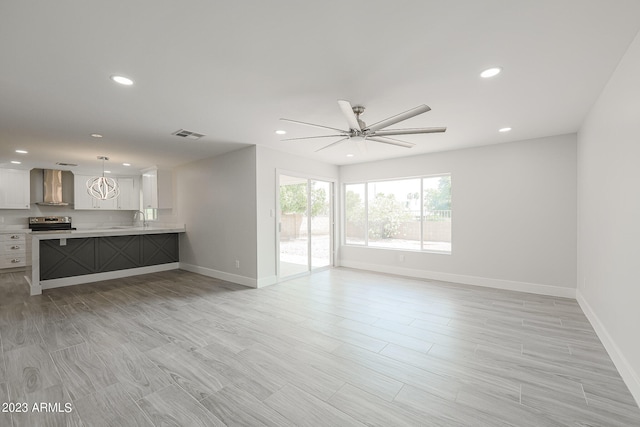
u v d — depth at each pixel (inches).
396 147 191.0
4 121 133.6
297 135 162.2
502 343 107.7
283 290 180.9
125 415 70.5
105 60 82.8
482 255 189.0
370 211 251.9
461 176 196.2
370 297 165.5
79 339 111.8
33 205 268.4
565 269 162.9
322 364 93.6
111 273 213.9
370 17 65.2
